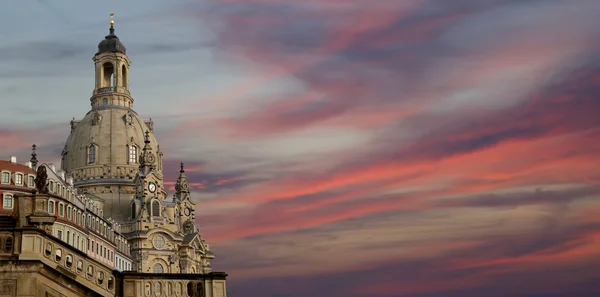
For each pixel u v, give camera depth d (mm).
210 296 42875
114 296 40844
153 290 41969
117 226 166375
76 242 123375
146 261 178000
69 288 37125
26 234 36438
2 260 35812
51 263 37219
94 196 185250
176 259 183375
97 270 40219
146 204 185250
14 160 116688
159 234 181250
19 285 35812
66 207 120812
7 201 109438
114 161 196875
